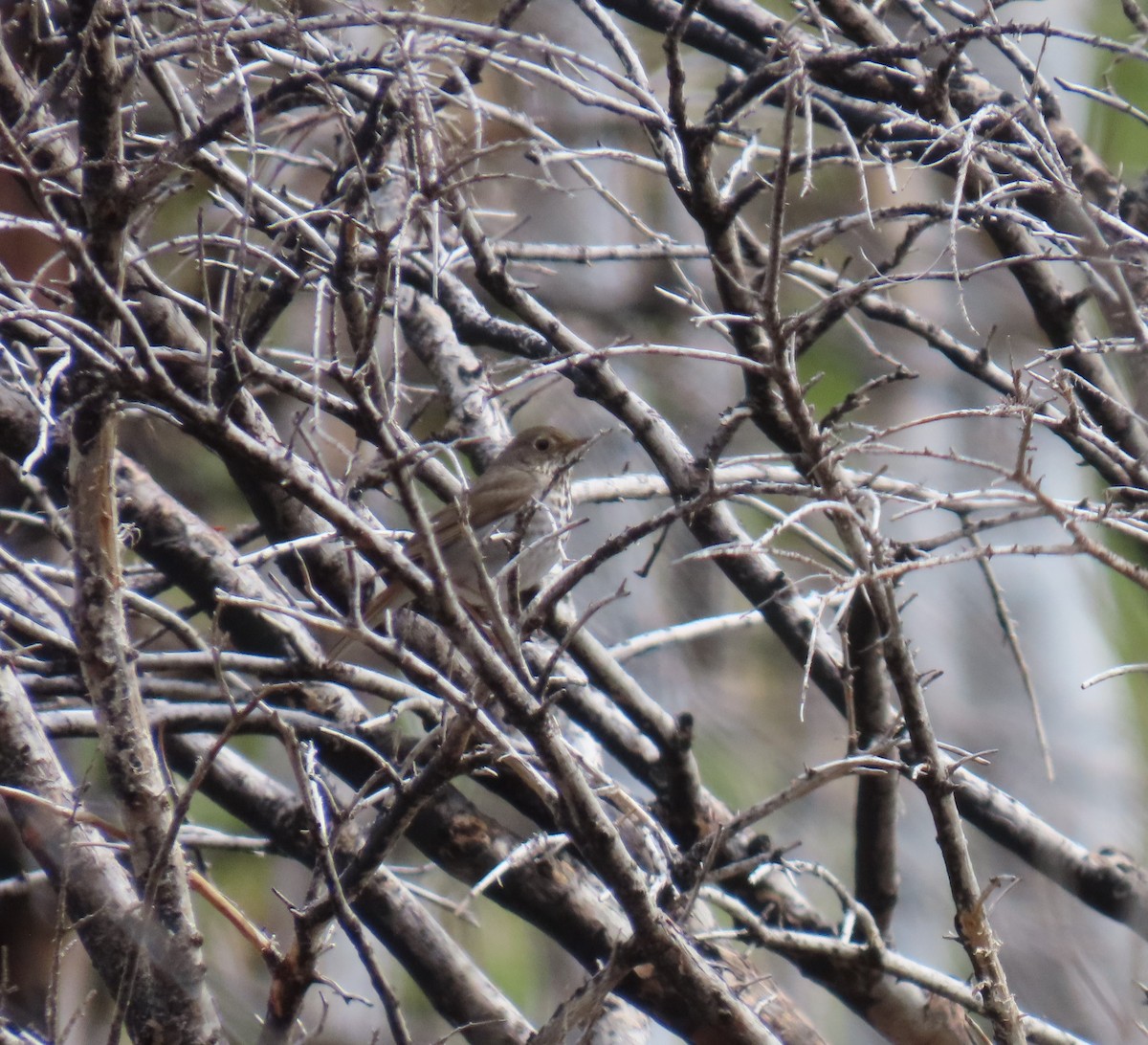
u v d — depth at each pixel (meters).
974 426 17.09
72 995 10.80
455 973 10.27
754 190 8.38
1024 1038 7.70
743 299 8.79
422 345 12.62
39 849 7.81
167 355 6.06
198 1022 7.39
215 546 10.28
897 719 7.90
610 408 9.92
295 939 7.29
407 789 7.14
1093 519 6.52
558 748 6.54
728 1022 7.59
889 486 10.23
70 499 7.26
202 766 6.66
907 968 8.67
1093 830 15.27
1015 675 16.14
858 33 10.27
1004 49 10.37
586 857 7.42
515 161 17.44
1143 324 8.54
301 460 8.90
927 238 18.19
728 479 10.58
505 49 12.80
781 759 17.06
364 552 6.07
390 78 7.46
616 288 18.86
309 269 7.73
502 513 10.73
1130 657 16.06
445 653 9.93
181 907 7.45
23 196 9.94
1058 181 8.26
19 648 8.31
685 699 17.11
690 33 11.66
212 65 7.86
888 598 7.25
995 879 7.64
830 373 17.22
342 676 9.30
